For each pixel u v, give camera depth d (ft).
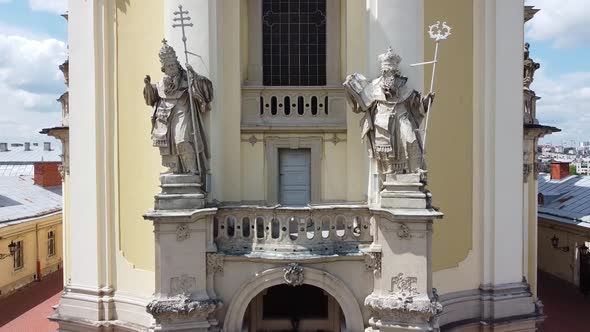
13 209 108.99
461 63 58.39
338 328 57.72
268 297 58.95
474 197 59.52
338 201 57.00
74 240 61.52
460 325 57.26
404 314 47.03
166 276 48.11
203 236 48.75
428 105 47.34
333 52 58.13
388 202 47.75
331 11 58.03
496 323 57.77
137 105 58.49
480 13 59.16
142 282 58.13
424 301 46.70
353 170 55.72
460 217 58.75
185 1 51.52
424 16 55.52
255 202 57.31
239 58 55.93
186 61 48.01
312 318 58.39
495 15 58.75
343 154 57.11
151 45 57.26
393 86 47.65
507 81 59.31
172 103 49.37
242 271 49.19
